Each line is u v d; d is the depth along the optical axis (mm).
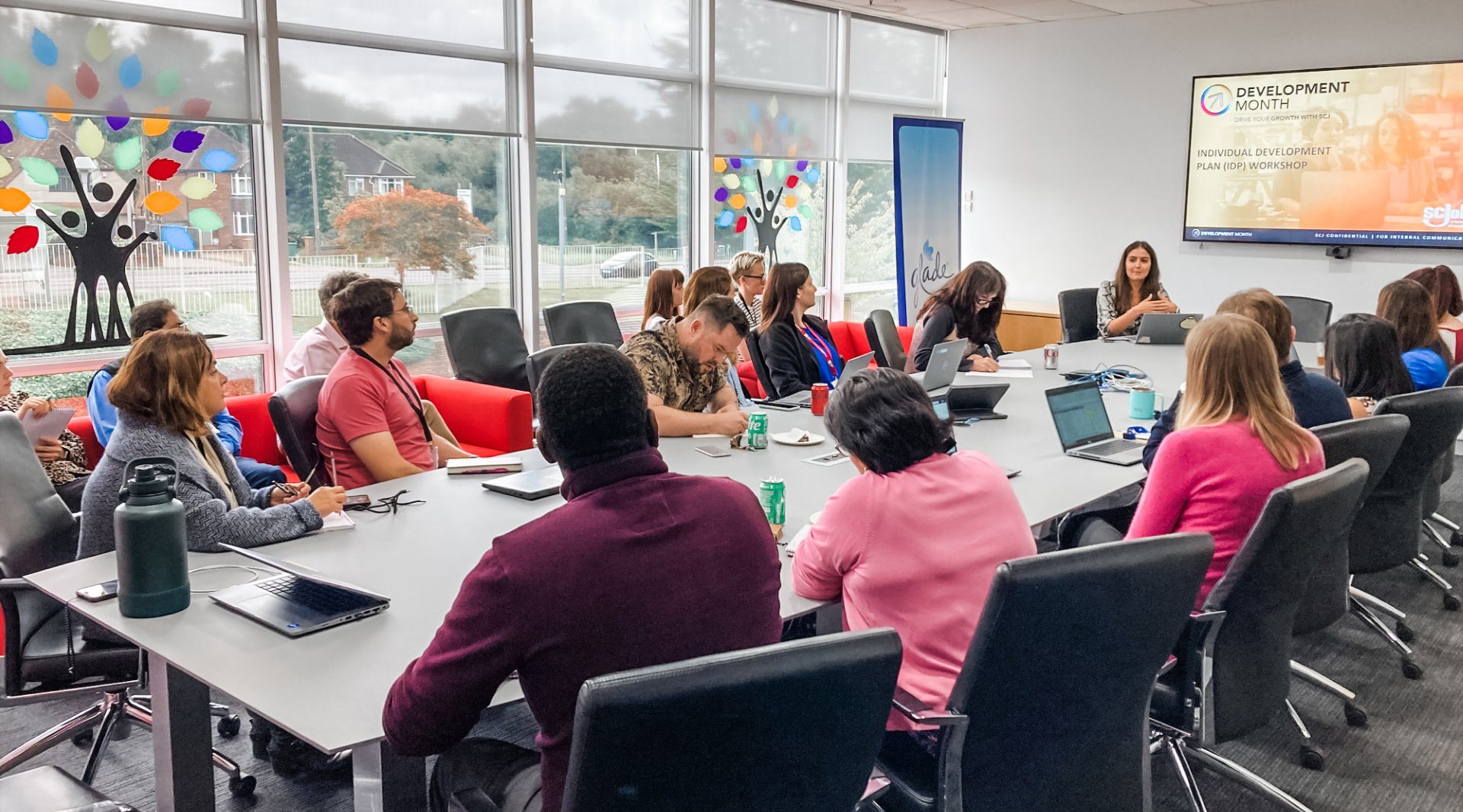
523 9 5895
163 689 1862
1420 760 2756
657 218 6910
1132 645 1633
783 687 1165
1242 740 2857
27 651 2281
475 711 1359
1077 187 7969
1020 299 8391
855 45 7887
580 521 1332
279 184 5094
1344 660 3391
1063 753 1681
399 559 2215
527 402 4723
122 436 2281
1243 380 2270
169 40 4734
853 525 1845
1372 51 6625
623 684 1104
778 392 4352
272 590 1988
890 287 8656
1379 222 6707
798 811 1260
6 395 3625
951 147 7867
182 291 4938
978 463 1908
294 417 3010
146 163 4742
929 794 1734
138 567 1868
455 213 5902
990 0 7090
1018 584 1480
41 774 1675
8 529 2365
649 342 3436
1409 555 3145
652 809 1173
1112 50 7656
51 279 4520
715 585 1374
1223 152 7223
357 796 1653
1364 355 3545
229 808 2479
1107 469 3068
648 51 6656
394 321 3104
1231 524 2211
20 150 4367
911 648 1825
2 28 4262
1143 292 6102
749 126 7293
